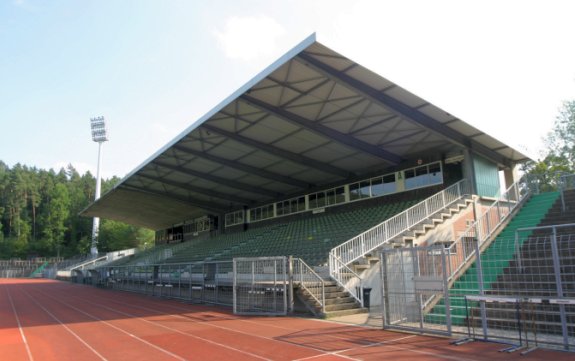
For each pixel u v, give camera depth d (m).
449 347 8.53
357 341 9.54
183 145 25.45
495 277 12.63
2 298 28.77
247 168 29.53
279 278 16.42
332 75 15.59
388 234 18.02
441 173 23.78
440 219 19.62
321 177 30.92
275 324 12.70
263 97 18.16
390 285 11.09
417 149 24.28
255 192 36.12
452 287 12.99
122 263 54.66
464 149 22.22
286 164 28.58
